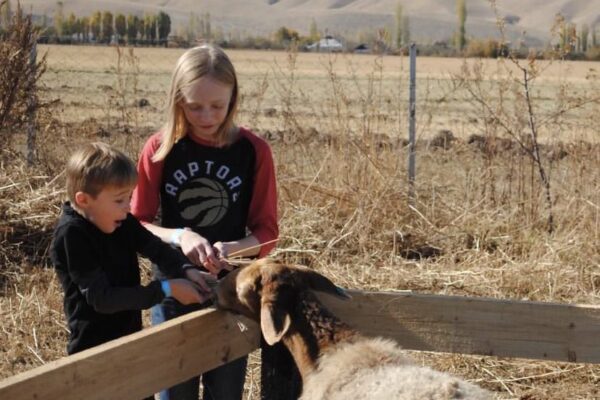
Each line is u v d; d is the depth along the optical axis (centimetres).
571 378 630
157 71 1725
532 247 874
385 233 908
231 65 420
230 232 443
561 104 1100
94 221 399
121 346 366
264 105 1515
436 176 1025
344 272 827
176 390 444
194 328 408
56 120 1046
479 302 463
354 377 388
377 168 955
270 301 404
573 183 962
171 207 438
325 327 409
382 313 467
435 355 641
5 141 1004
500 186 1030
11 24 1027
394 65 2405
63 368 338
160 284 404
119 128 1139
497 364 642
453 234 917
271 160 448
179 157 432
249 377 600
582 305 462
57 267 398
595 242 877
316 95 1519
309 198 952
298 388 426
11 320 695
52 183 959
